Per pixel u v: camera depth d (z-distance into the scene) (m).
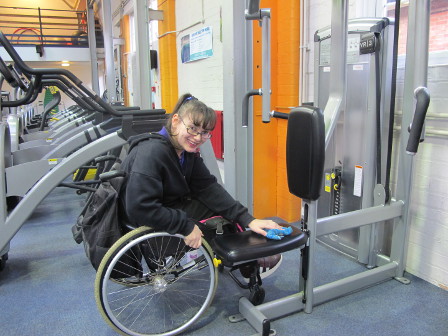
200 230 1.67
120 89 7.91
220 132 3.81
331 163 2.57
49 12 11.30
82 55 8.95
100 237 1.61
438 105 2.06
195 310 1.94
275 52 3.08
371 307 1.97
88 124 3.70
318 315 1.90
